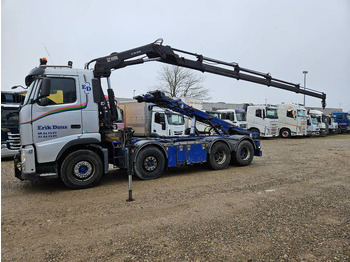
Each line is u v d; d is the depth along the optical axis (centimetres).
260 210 499
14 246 369
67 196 600
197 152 861
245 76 1004
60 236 398
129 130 696
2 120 1166
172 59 856
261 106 2267
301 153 1330
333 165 982
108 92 747
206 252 346
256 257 334
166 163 802
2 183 736
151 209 509
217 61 938
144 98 883
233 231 408
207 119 1011
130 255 340
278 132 2370
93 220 457
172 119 1602
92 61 730
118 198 580
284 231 408
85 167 667
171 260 328
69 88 654
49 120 627
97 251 352
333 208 510
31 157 609
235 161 959
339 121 3191
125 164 734
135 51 780
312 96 1190
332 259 331
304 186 675
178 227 424
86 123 670
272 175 810
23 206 535
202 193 615
